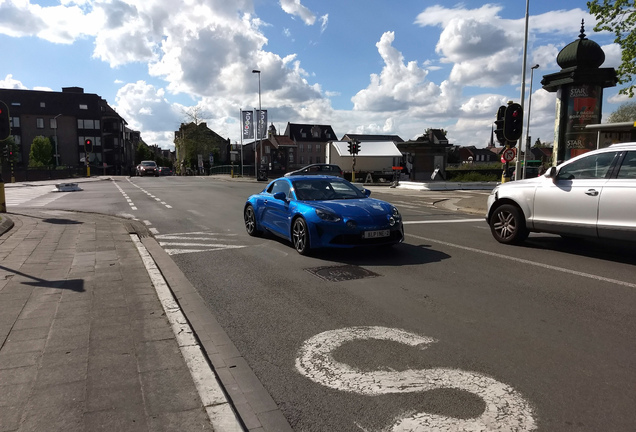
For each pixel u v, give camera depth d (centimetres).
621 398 285
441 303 477
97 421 250
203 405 269
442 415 267
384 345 370
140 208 1480
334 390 298
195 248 783
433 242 835
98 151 8819
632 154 650
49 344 353
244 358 347
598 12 1551
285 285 547
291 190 798
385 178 4144
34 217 1200
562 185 721
